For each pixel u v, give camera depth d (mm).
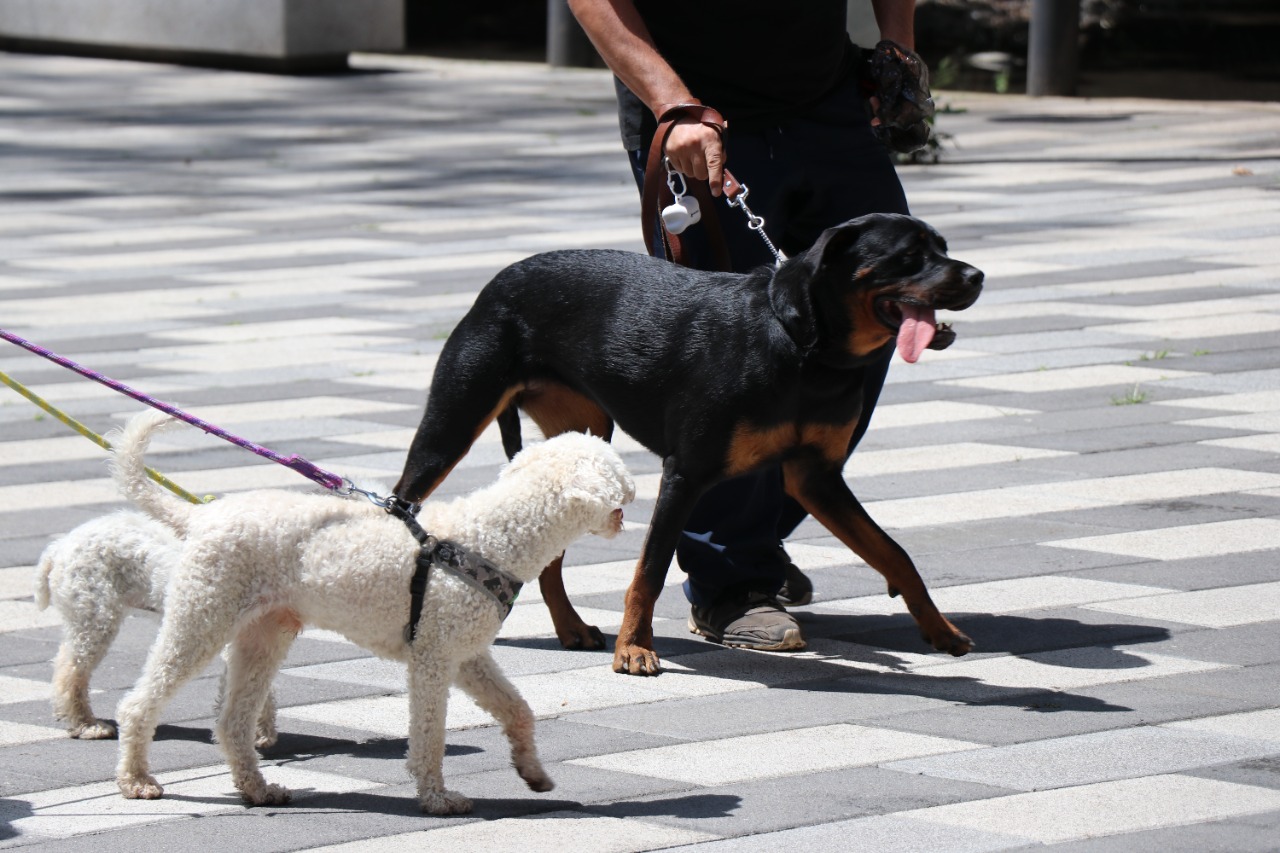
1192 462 12125
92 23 40281
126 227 22375
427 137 30016
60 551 7762
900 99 9477
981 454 12477
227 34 38625
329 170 26750
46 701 8180
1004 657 8562
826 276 8016
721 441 8266
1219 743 7301
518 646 8961
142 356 15758
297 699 8148
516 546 6605
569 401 9195
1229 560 10008
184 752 7512
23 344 7207
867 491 11617
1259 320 16312
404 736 7676
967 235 20547
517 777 7082
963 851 6203
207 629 6605
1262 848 6199
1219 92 35875
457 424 8883
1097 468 12047
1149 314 16672
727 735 7555
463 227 21969
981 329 16344
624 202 23500
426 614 6523
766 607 8961
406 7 49281
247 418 13617
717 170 8648
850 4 23766
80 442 13125
